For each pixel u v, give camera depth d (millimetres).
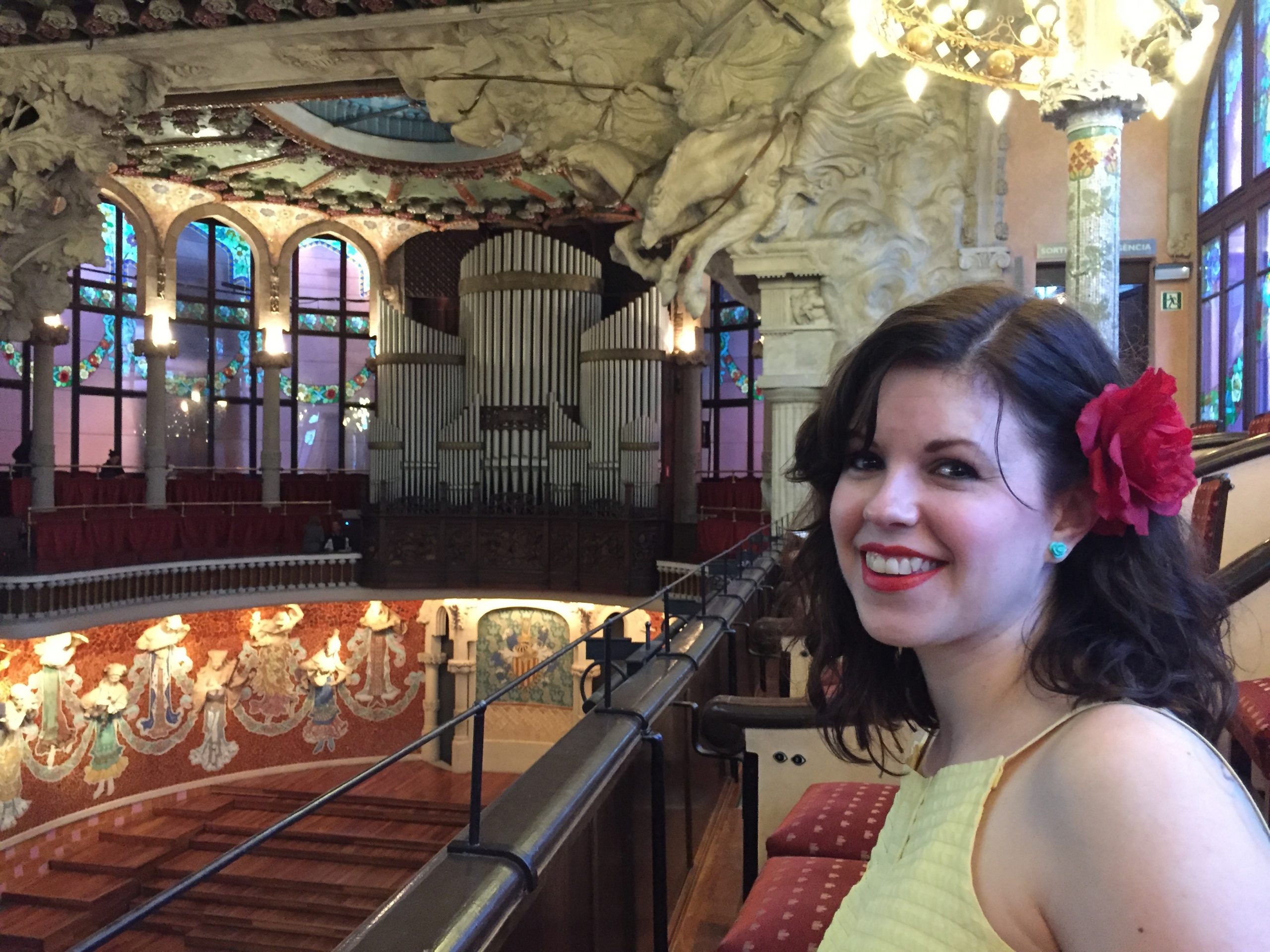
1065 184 9078
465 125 10680
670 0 9547
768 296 9578
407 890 1500
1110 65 5473
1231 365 8148
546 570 17219
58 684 14719
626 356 16750
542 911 1756
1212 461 3994
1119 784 724
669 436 17531
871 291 9234
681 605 4949
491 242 17781
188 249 18750
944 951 809
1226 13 8328
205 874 1039
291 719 17844
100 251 11469
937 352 937
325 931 12703
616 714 2590
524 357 17547
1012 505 924
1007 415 924
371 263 19688
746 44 9273
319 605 18109
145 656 16062
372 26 10273
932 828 898
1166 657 913
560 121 10430
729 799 4309
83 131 10969
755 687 5840
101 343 17859
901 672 1276
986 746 924
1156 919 668
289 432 20016
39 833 14414
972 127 8898
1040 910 770
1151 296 9039
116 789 15578
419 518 17688
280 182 17828
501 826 1764
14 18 10188
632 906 2486
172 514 16250
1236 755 2555
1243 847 694
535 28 10078
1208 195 8703
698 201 9523
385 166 16062
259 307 19125
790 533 1274
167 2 9930
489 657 18344
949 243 9078
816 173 9172
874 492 984
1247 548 4016
